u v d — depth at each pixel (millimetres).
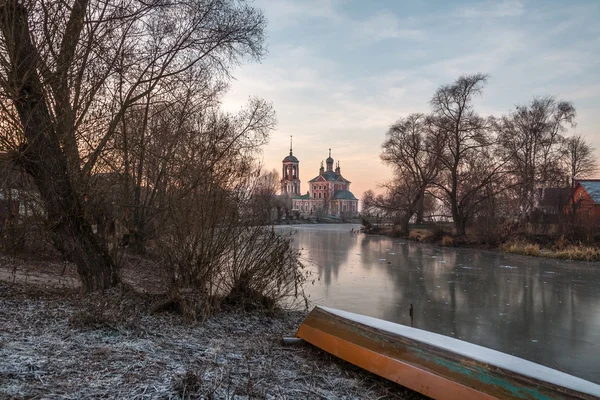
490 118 36000
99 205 7566
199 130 7445
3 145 6285
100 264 7141
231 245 7156
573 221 30156
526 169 35250
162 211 7062
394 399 4059
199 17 11602
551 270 19547
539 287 15172
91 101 7449
